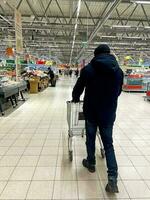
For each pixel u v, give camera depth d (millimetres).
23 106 8734
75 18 11672
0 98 7227
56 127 5688
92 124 3059
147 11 10891
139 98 11641
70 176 3146
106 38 17328
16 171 3285
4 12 11484
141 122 6359
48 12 11359
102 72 2779
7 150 4094
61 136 4941
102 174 3209
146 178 3119
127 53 30547
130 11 10914
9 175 3166
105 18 9461
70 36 16172
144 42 17984
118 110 8156
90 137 3119
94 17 11789
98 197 2662
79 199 2621
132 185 2932
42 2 9969
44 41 18188
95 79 2807
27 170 3314
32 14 11570
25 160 3664
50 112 7598
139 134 5188
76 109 3801
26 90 13461
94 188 2850
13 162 3586
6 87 7449
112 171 2752
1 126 5754
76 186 2891
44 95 12398
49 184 2936
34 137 4863
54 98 11133
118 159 3732
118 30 13688
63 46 23719
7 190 2801
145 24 13750
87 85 2885
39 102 9789
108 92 2811
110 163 2775
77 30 13695
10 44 16469
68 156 3830
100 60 2787
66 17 11906
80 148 4195
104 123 2852
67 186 2889
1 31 15594
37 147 4254
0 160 3662
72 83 23250
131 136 5023
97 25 11945
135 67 20688
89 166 3252
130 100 10836
